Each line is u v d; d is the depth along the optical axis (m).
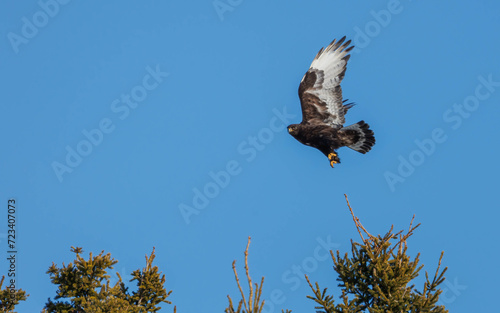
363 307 13.55
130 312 14.47
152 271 15.62
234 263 10.00
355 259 13.97
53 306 15.02
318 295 13.20
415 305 13.02
